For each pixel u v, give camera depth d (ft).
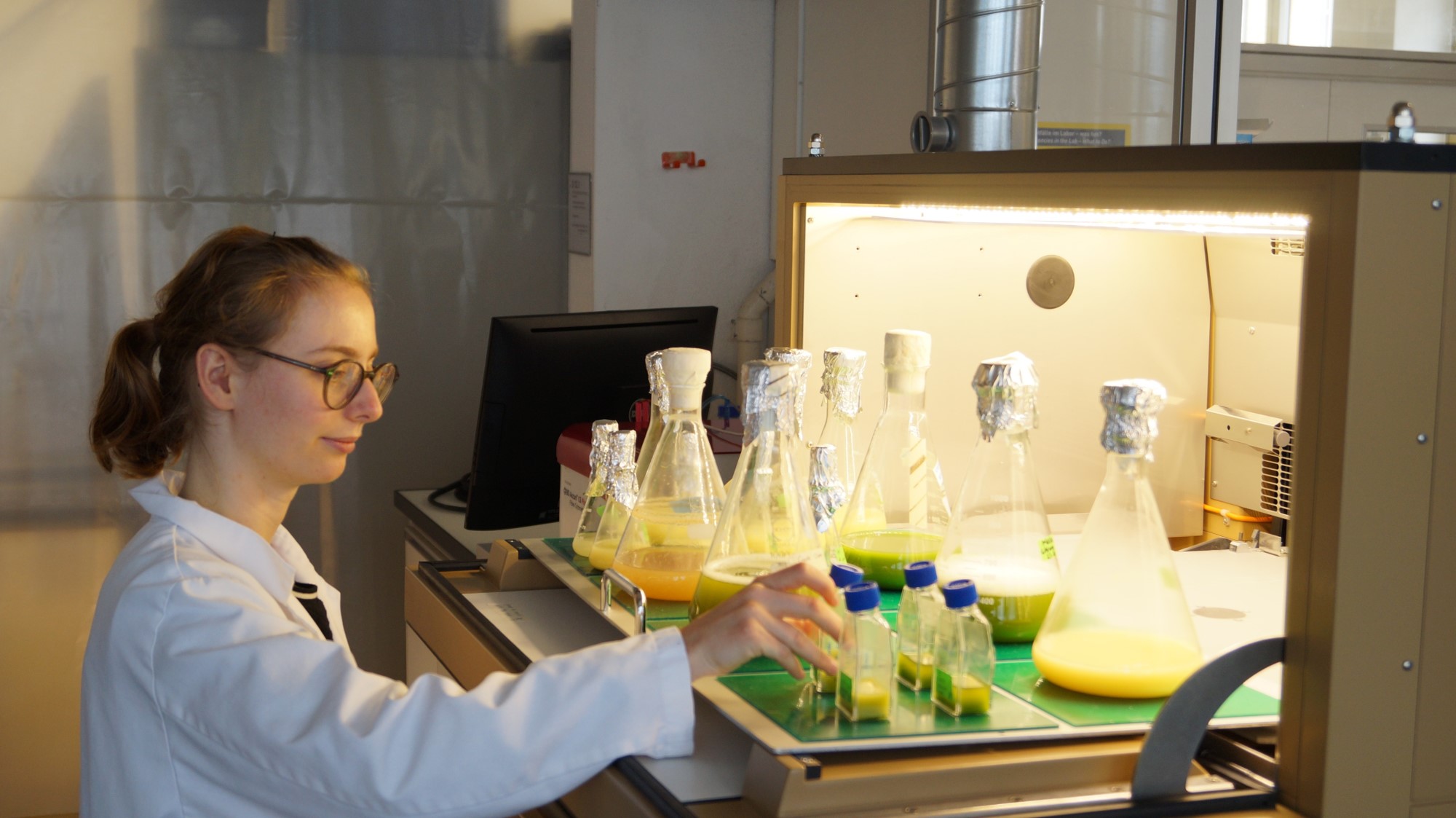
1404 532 2.67
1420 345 2.63
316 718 3.17
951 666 3.07
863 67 9.18
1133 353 5.24
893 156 4.17
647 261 10.68
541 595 4.62
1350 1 7.86
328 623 4.69
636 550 4.15
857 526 4.37
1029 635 3.66
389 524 11.89
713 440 7.56
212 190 11.03
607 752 3.17
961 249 5.08
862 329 5.04
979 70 4.85
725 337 10.98
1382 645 2.68
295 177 11.23
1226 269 5.12
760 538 3.77
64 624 11.10
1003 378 3.65
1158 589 3.27
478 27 11.49
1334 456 2.63
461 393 11.94
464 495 9.54
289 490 4.18
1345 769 2.68
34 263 10.67
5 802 11.10
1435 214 2.61
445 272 11.73
